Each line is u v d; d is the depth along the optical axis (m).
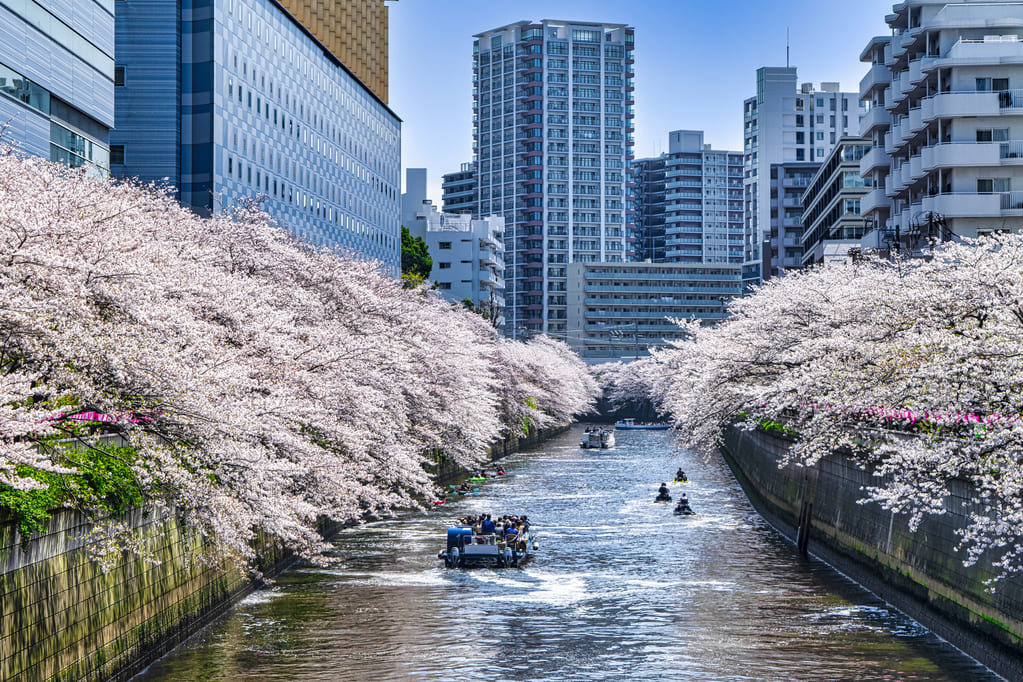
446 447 61.06
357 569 43.25
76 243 23.72
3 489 21.20
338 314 46.03
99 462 25.47
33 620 21.77
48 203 24.62
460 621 34.59
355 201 118.94
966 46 70.69
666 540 51.78
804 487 50.38
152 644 28.47
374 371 41.47
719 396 51.25
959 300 30.31
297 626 33.47
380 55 135.62
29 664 21.47
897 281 34.34
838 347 35.22
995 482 24.84
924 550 33.62
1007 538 27.56
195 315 30.64
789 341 45.53
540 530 55.09
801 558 46.66
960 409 26.86
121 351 22.16
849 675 28.17
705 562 45.62
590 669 29.16
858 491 41.53
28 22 46.31
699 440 55.69
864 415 37.91
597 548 49.34
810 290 50.06
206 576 33.34
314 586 39.78
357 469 39.12
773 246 167.50
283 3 100.56
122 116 76.06
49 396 22.11
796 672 28.59
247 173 84.12
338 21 117.06
